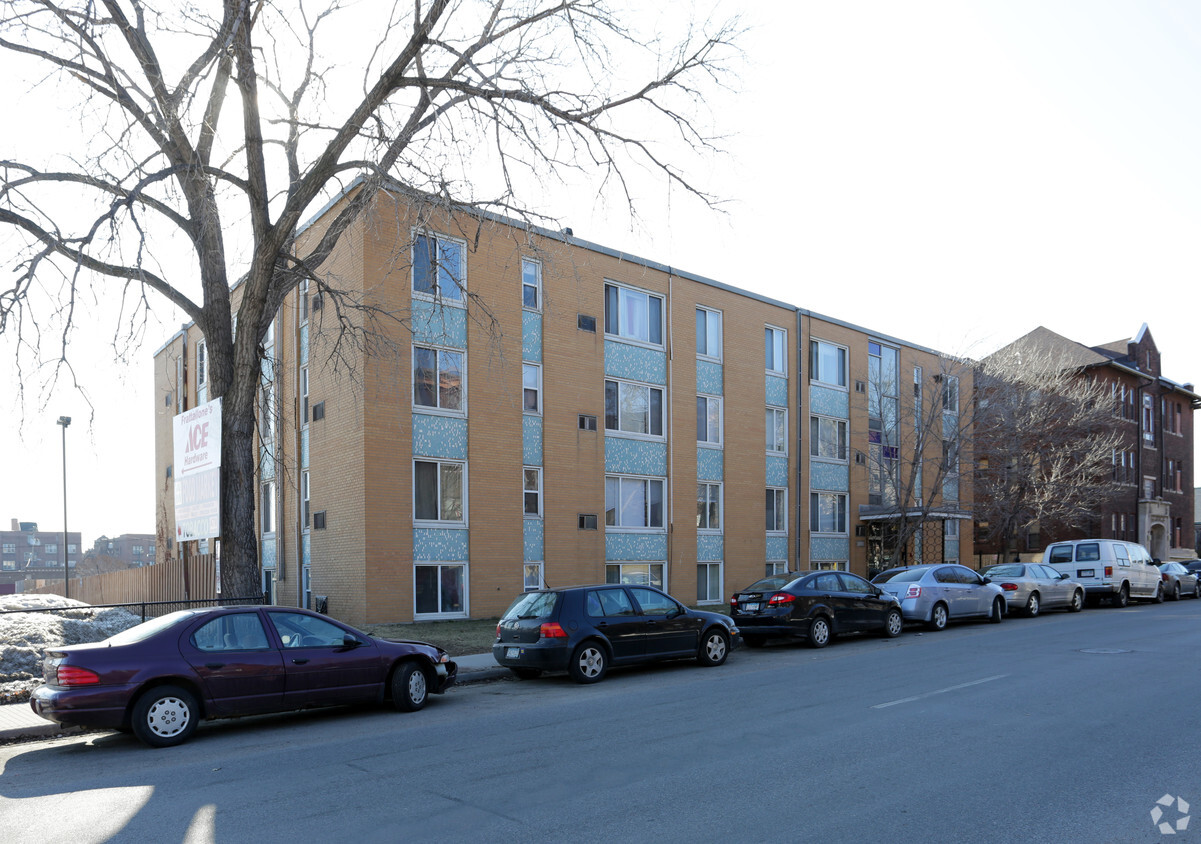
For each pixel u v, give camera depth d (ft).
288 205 42.34
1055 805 19.49
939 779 21.72
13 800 22.06
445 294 66.49
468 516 66.69
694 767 23.38
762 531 90.48
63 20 38.58
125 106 40.73
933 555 114.42
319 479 67.05
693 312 85.40
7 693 36.42
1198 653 46.06
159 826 19.39
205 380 93.04
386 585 61.87
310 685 31.86
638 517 79.25
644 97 44.01
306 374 71.87
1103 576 88.02
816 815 19.06
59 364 37.83
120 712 27.94
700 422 85.81
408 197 43.09
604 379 77.15
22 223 37.76
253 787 22.63
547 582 71.20
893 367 110.63
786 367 95.45
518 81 42.24
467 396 67.31
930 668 41.86
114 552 347.15
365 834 18.48
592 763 24.18
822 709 31.48
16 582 303.07
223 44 39.58
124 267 40.73
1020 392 111.55
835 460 101.09
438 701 37.37
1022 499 111.04
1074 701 32.04
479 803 20.53
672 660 49.70
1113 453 132.26
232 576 42.93
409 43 41.42
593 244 76.95
